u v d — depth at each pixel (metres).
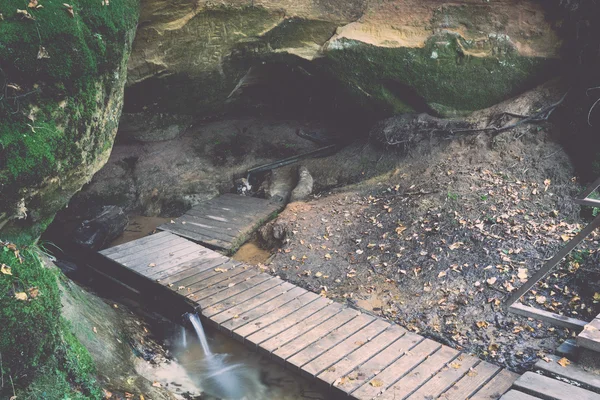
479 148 9.76
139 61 9.15
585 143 8.93
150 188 11.23
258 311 7.31
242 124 12.67
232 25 9.41
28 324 4.43
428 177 9.78
